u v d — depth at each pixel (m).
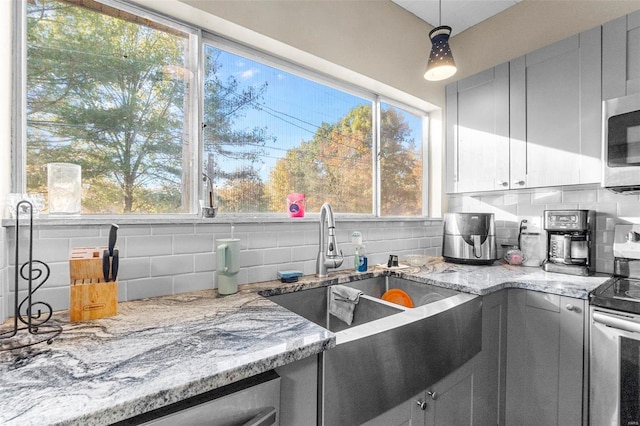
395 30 2.11
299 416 0.74
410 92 2.20
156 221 1.17
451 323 1.17
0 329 0.81
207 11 1.31
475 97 2.19
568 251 1.75
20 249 0.95
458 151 2.29
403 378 0.96
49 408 0.46
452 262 2.10
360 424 0.84
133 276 1.13
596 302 1.31
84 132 1.15
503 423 1.57
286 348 0.69
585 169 1.65
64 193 1.05
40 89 1.08
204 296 1.18
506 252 2.11
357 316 1.36
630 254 1.64
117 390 0.51
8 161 0.98
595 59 1.62
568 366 1.41
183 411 0.56
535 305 1.51
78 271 0.88
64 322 0.87
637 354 1.21
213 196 1.42
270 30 1.50
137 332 0.79
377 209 2.19
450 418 1.20
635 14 1.50
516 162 1.94
